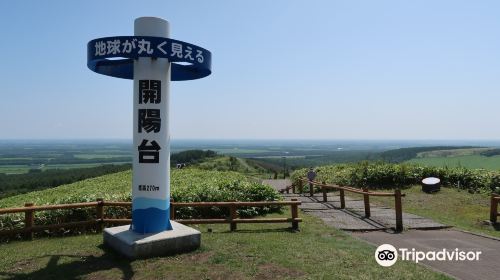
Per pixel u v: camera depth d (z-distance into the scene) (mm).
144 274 6102
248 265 6508
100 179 23484
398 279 6055
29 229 8320
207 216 11367
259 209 12148
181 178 20188
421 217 11875
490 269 6957
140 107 7234
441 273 6473
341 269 6418
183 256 6941
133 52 6773
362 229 10086
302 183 20516
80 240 8195
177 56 6965
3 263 6648
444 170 18719
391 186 18859
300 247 7668
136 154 7309
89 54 7230
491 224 11250
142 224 7289
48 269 6344
